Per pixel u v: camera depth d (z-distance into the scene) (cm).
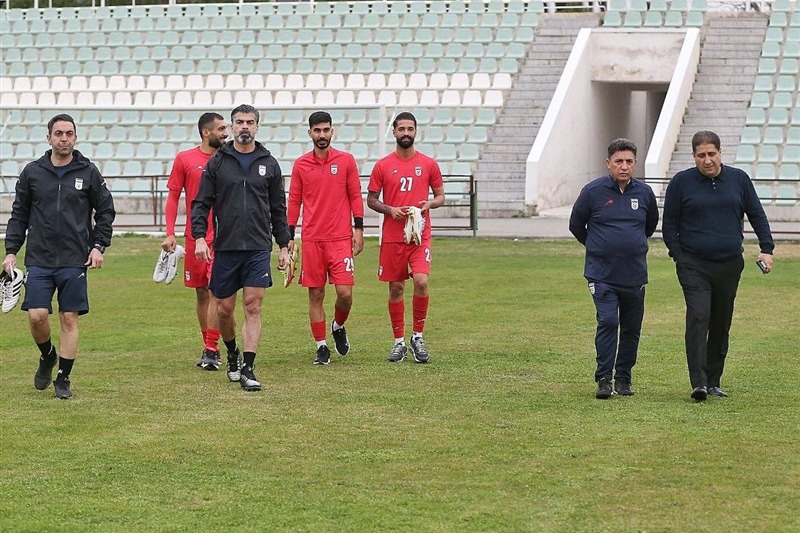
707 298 1332
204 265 1569
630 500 955
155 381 1460
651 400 1334
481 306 2097
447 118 4222
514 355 1625
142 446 1130
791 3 4450
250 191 1421
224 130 1589
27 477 1027
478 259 2822
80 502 955
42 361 1381
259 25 4906
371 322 1934
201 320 1599
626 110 4706
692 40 4188
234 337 1465
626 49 4247
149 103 4616
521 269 2631
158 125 4375
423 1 4825
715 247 1330
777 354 1625
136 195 4091
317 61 4594
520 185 3941
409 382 1445
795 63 4116
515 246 3089
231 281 1432
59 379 1354
